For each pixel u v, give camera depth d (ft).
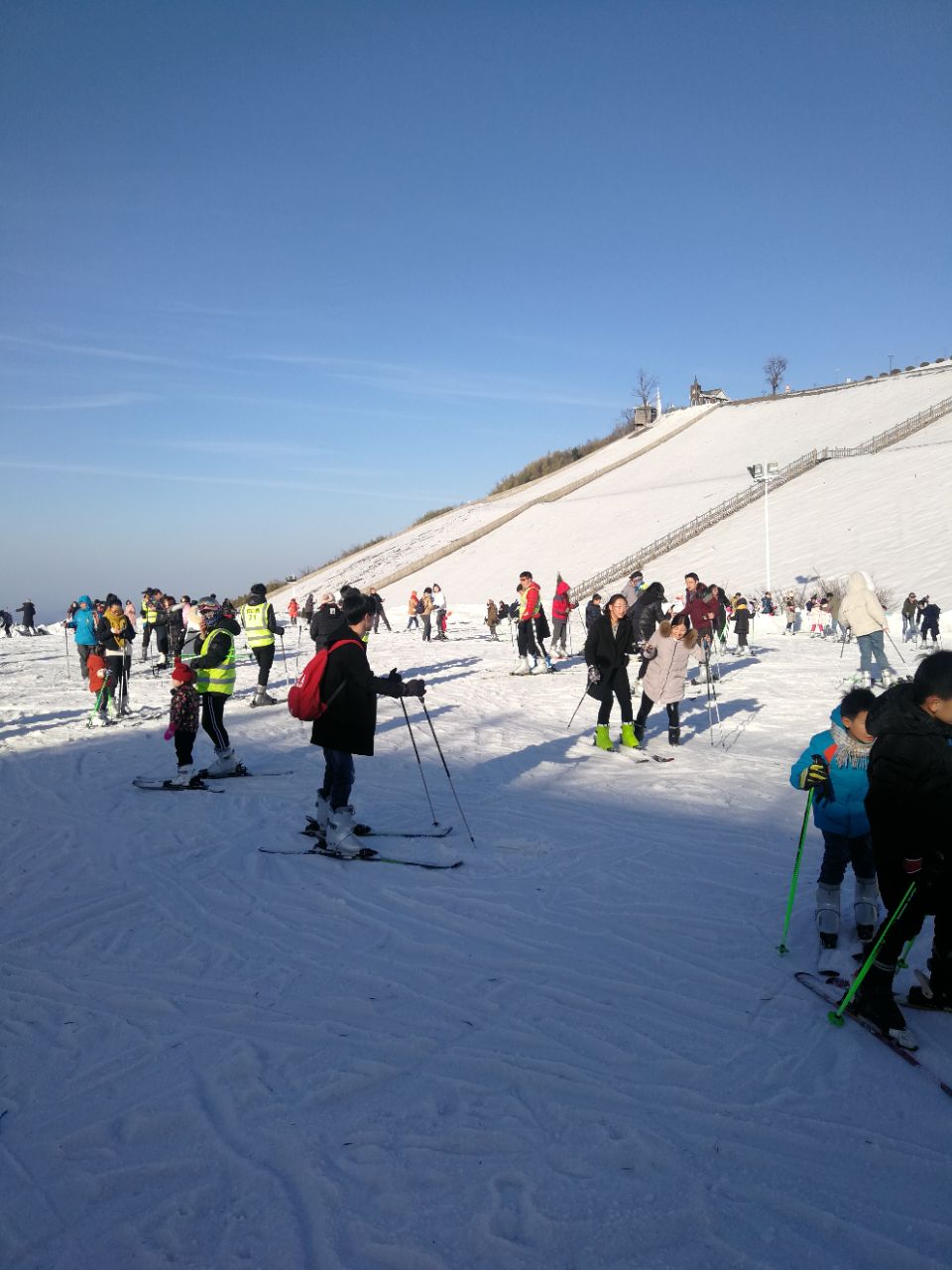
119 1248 9.34
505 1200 9.89
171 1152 10.90
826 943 16.25
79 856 22.89
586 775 30.89
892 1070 12.36
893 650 78.18
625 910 18.48
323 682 22.58
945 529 139.33
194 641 30.96
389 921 18.21
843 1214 9.57
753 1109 11.46
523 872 20.99
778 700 46.11
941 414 215.72
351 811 22.88
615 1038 13.33
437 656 79.20
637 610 44.01
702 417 304.71
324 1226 9.53
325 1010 14.42
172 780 30.07
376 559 266.16
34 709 50.62
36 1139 11.23
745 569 151.23
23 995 15.28
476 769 32.09
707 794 28.02
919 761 12.65
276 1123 11.37
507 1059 12.76
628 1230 9.37
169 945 17.28
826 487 183.93
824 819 16.06
